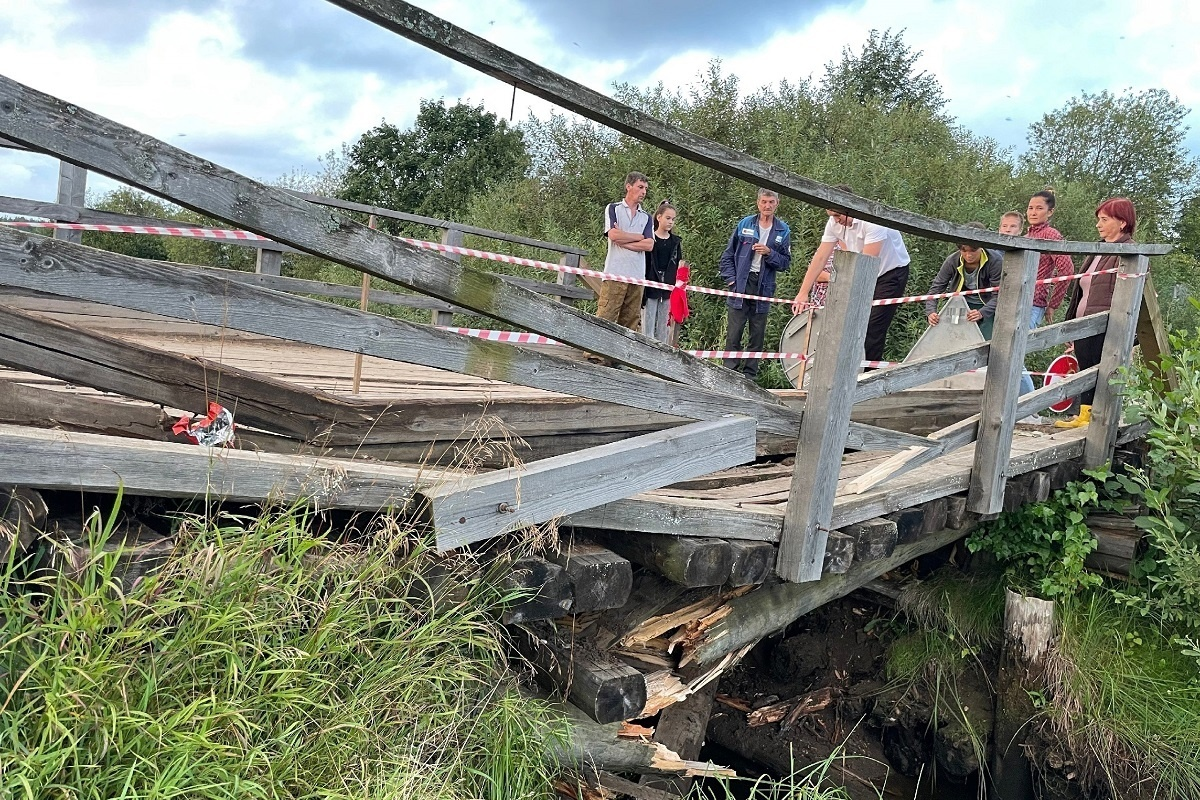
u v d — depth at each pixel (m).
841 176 13.73
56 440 1.97
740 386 3.28
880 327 7.00
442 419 3.09
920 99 19.38
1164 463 4.98
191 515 2.27
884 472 4.01
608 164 16.00
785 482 4.41
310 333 2.21
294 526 2.31
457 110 25.00
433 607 2.56
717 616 3.81
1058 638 4.76
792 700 5.30
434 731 2.61
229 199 1.98
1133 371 5.18
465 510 2.51
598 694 2.98
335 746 2.32
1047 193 6.71
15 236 1.80
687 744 4.10
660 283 7.23
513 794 2.77
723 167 2.81
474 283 2.44
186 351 5.05
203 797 2.03
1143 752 4.41
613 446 2.94
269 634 2.30
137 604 2.03
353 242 2.18
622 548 3.44
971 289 6.87
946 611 5.27
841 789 3.90
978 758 4.81
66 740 1.93
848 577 4.61
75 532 2.25
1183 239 21.84
